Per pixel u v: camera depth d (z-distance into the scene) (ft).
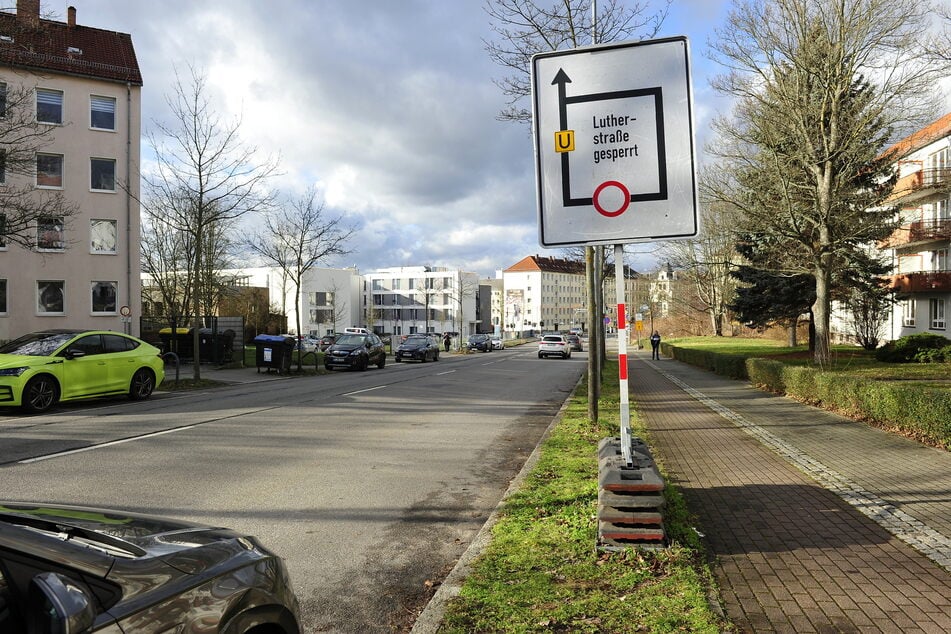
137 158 107.86
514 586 13.02
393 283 398.83
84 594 5.53
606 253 79.25
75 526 7.50
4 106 59.36
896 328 123.95
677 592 12.69
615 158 16.26
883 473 23.89
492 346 201.46
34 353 42.24
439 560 15.83
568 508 18.28
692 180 15.93
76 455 27.20
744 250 97.40
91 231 104.53
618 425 34.99
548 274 498.28
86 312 103.86
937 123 107.65
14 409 42.42
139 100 108.37
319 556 16.02
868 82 65.16
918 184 104.06
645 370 89.92
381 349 100.68
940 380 57.52
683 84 15.99
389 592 13.91
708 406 45.75
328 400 49.55
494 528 16.93
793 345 121.70
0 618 5.64
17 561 6.16
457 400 50.70
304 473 24.59
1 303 98.58
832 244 67.97
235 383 67.77
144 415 39.99
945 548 15.70
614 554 14.61
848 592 13.11
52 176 101.81
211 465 25.67
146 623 6.21
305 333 304.91
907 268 122.31
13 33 57.21
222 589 7.23
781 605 12.52
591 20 38.42
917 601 12.66
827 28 63.46
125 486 22.15
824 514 18.71
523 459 27.84
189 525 8.87
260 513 19.42
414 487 22.82
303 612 12.88
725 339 175.94
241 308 192.95
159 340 105.60
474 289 402.72
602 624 11.45
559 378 75.97
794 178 70.69
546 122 16.49
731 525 17.74
